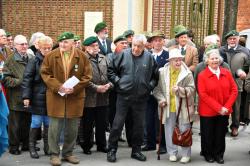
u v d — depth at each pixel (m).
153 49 7.54
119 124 6.78
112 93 7.51
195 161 6.97
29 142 7.03
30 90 6.68
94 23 11.16
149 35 7.83
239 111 8.54
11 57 7.00
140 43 6.60
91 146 7.22
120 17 11.11
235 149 7.72
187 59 7.80
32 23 12.15
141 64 6.69
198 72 7.05
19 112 7.09
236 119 8.44
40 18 12.04
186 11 10.41
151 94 7.21
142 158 6.92
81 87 6.46
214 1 10.60
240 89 8.26
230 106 6.70
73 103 6.50
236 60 8.23
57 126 6.52
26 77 6.66
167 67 6.92
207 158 6.96
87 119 7.04
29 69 6.66
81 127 7.27
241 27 15.66
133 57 6.72
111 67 6.83
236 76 8.23
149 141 7.48
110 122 7.62
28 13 12.18
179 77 6.79
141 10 11.11
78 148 7.58
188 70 6.87
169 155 7.15
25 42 7.02
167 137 6.95
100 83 7.03
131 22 11.06
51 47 6.77
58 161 6.55
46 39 6.71
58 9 11.80
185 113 6.75
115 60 6.79
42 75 6.45
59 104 6.45
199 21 10.57
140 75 6.68
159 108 6.97
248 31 11.77
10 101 7.04
